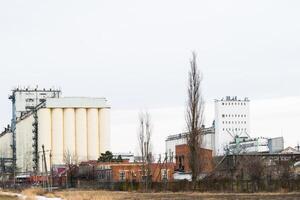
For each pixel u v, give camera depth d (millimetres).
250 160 86125
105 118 181875
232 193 69562
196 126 78938
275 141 169750
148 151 98812
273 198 54781
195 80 79438
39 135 180500
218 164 90312
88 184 112250
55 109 179125
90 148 179375
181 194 70688
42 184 139625
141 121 100312
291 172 85125
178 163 118938
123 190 92875
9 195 96938
